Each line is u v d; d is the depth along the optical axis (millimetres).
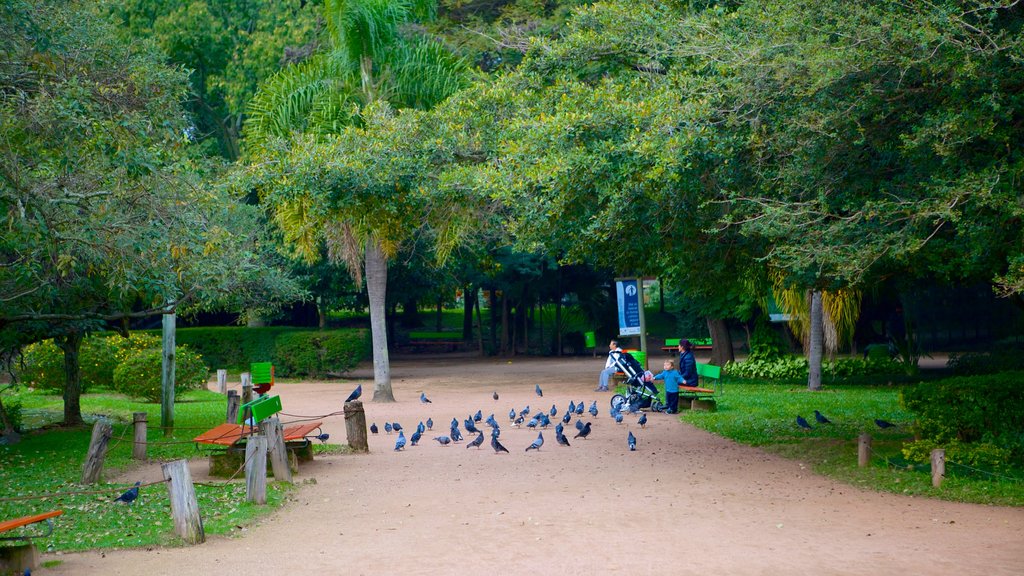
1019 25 9930
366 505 10281
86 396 26469
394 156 14164
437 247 22203
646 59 13844
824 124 10133
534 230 12836
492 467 13055
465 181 13469
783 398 22328
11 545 8086
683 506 9914
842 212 11328
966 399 12336
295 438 12719
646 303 62125
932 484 10711
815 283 12328
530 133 12367
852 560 7461
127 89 11875
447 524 9133
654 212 11547
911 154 9961
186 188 12055
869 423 16859
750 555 7660
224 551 8055
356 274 25297
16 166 9992
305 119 24406
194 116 36625
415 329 61531
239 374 36469
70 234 10430
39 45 10891
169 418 18156
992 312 29391
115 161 10648
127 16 36188
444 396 25906
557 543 8188
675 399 19938
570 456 14039
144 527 9078
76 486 11633
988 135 9492
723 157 11055
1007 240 9812
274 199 14477
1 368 18453
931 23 9547
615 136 11781
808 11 10336
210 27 36938
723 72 11289
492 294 47844
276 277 26781
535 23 31219
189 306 16750
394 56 24562
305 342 34938
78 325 16719
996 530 8602
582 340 47531
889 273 12211
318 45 35375
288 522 9398
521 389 27516
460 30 34719
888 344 31125
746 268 13844
